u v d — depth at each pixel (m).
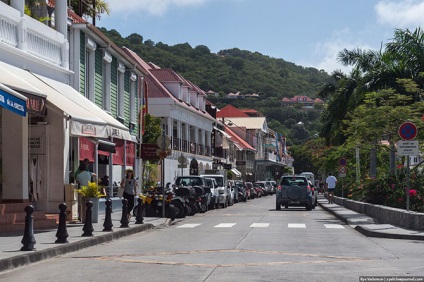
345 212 31.28
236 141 97.62
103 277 10.45
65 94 21.73
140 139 39.03
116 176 33.72
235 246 15.72
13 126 20.80
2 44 18.95
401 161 41.31
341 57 38.62
